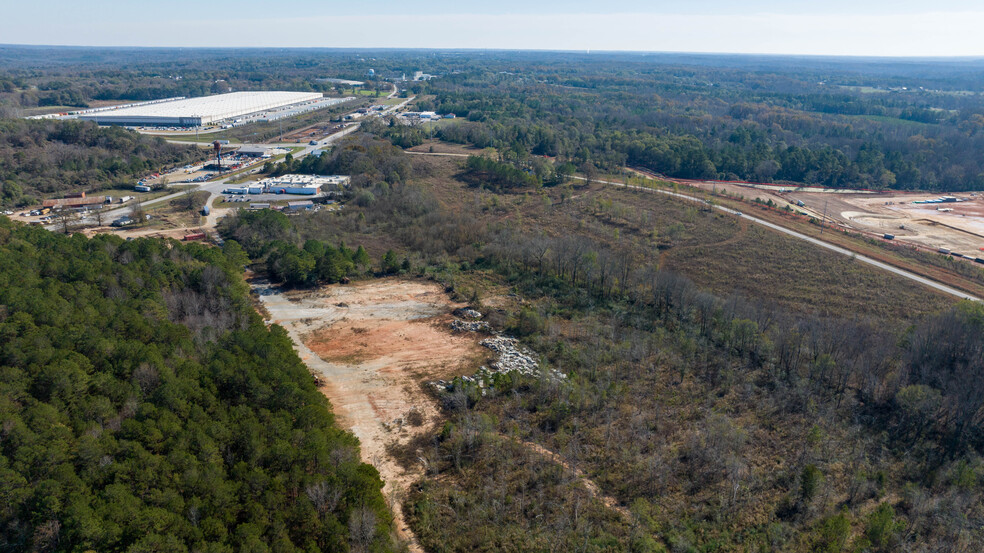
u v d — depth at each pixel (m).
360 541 54.44
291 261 130.00
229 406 70.69
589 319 117.06
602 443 76.31
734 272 141.75
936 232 184.75
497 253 148.38
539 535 60.00
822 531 60.12
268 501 55.50
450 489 67.81
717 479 69.19
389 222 177.00
